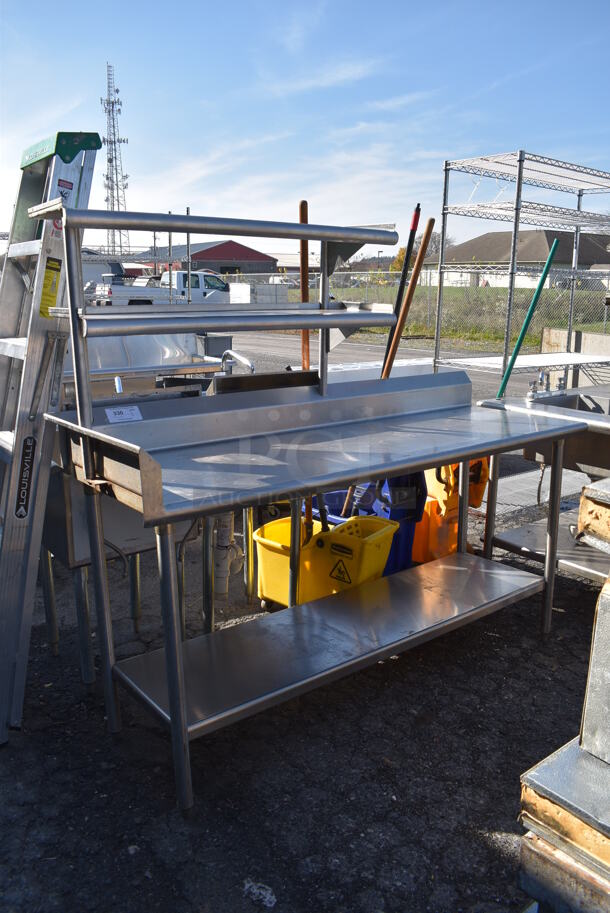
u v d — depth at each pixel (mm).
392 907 1652
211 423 2309
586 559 3348
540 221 5801
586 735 1232
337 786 2082
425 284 21109
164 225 1859
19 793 2025
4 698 2236
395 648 2500
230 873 1748
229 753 2242
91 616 3139
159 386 3254
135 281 14086
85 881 1719
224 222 1969
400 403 2906
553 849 1184
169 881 1722
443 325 18969
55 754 2207
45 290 2115
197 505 1601
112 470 1831
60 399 2281
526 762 2197
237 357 3914
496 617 3215
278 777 2121
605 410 3781
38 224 2611
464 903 1667
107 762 2176
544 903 1208
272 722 2414
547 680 2688
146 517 1526
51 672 2688
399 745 2283
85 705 2480
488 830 1906
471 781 2107
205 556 2674
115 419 2098
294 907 1648
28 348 2119
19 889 1692
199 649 2436
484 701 2537
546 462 3217
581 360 5496
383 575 3451
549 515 2926
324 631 2588
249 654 2400
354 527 3229
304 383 2631
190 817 1941
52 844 1838
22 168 2598
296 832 1891
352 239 2266
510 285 5023
